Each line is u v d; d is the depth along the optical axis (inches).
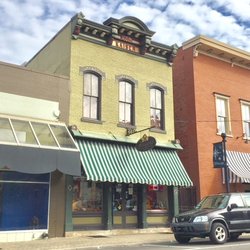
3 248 506.3
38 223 631.2
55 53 785.6
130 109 792.3
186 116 925.8
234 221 570.3
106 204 715.4
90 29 748.0
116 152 727.1
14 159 566.6
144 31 818.2
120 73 784.9
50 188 652.1
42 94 669.3
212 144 917.2
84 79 735.7
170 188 821.9
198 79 928.9
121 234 717.9
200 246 517.7
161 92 849.5
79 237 650.8
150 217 780.6
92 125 723.4
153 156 783.1
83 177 703.1
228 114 971.3
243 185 959.0
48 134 636.1
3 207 604.1
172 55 867.4
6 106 626.8
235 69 1020.5
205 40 929.5
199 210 579.2
